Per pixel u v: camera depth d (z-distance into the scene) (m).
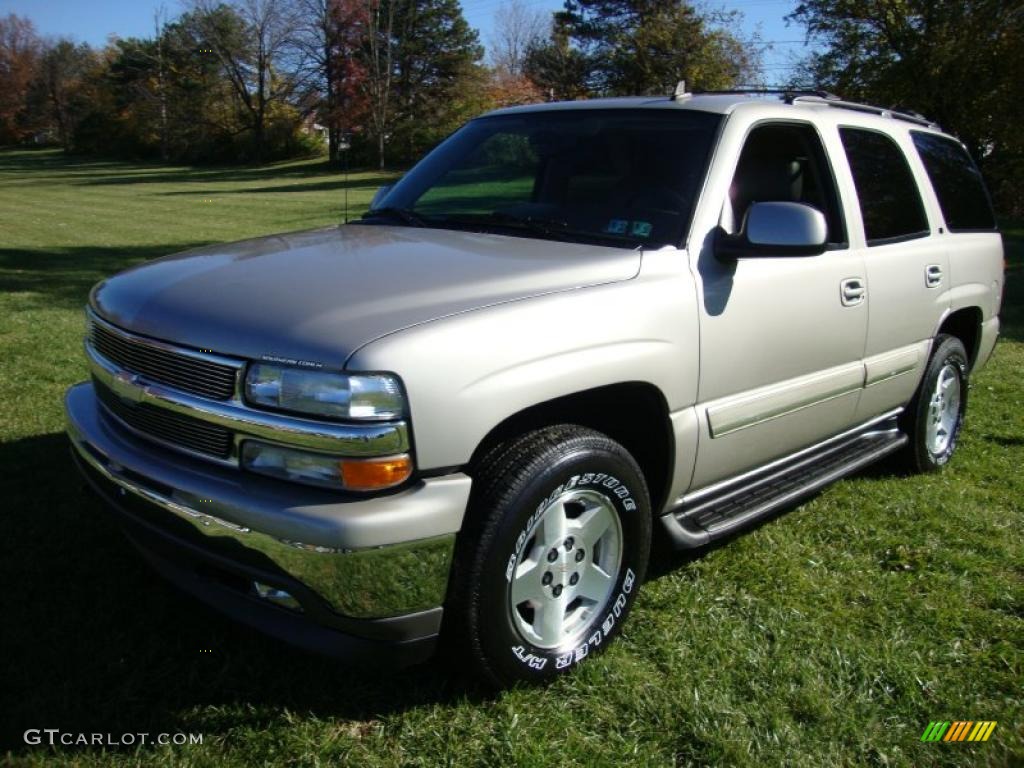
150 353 2.66
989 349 5.21
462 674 2.74
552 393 2.60
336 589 2.33
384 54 52.41
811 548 3.87
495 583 2.54
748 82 38.06
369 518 2.29
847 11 25.73
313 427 2.31
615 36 44.41
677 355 2.98
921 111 25.17
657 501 3.19
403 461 2.34
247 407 2.41
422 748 2.52
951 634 3.22
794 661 2.98
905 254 4.18
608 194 3.36
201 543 2.52
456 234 3.32
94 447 2.86
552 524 2.72
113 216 23.02
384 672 2.60
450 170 3.92
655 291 2.93
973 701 2.82
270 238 3.45
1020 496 4.59
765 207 3.07
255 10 62.66
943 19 24.31
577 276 2.83
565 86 47.50
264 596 2.50
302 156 65.94
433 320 2.45
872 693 2.85
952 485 4.71
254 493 2.40
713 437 3.20
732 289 3.19
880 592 3.50
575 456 2.66
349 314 2.45
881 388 4.18
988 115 24.41
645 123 3.56
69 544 3.60
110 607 3.15
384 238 3.28
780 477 3.79
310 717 2.62
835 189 3.84
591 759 2.49
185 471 2.54
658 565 3.66
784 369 3.48
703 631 3.16
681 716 2.69
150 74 70.19
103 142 78.94
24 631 2.97
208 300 2.65
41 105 96.06
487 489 2.54
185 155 67.38
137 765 2.40
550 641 2.81
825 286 3.62
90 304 3.21
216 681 2.76
